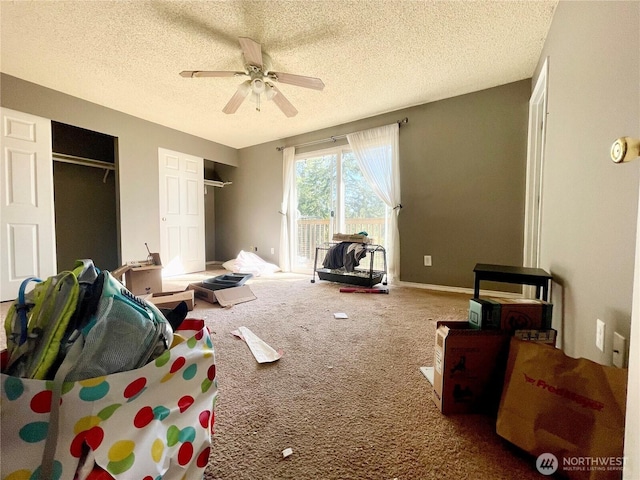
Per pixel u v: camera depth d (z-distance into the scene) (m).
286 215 4.41
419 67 2.44
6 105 2.54
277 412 1.06
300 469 0.81
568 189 1.42
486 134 2.88
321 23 1.89
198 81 2.64
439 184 3.16
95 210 4.00
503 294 2.86
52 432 0.54
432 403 1.12
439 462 0.83
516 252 2.79
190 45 2.11
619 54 0.97
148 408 0.65
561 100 1.59
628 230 0.87
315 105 3.21
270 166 4.65
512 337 0.98
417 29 1.95
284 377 1.31
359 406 1.10
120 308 0.67
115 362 0.63
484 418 1.03
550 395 0.81
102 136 4.04
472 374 1.05
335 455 0.86
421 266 3.30
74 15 1.79
